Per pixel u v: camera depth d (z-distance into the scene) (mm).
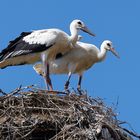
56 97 14438
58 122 13727
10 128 13391
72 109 14016
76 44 18938
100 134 13781
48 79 18031
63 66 18766
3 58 17922
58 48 18312
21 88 14352
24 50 18000
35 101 14266
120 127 14469
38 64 18734
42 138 13820
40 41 18000
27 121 13594
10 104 14078
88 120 13930
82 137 13484
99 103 14656
